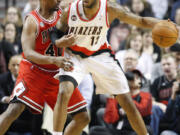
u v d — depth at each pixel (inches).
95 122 727.1
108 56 498.9
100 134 673.6
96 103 734.5
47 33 504.4
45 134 690.2
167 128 684.1
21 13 1048.8
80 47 480.7
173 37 454.9
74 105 526.3
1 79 757.3
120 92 497.0
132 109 500.4
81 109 528.1
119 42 954.1
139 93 671.8
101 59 494.9
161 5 1064.2
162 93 735.1
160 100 736.3
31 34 491.2
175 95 673.0
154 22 470.3
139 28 913.5
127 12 476.4
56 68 520.1
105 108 696.4
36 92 513.0
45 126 685.3
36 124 708.0
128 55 751.1
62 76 470.6
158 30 454.6
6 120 493.7
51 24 504.7
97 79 509.7
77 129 534.3
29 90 509.0
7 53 845.2
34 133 709.9
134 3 965.8
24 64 524.1
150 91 745.6
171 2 1119.6
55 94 530.9
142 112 651.5
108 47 499.8
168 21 462.0
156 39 459.2
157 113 692.1
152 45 860.6
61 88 461.4
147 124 656.4
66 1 509.0
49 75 518.3
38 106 516.1
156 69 805.2
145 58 816.9
